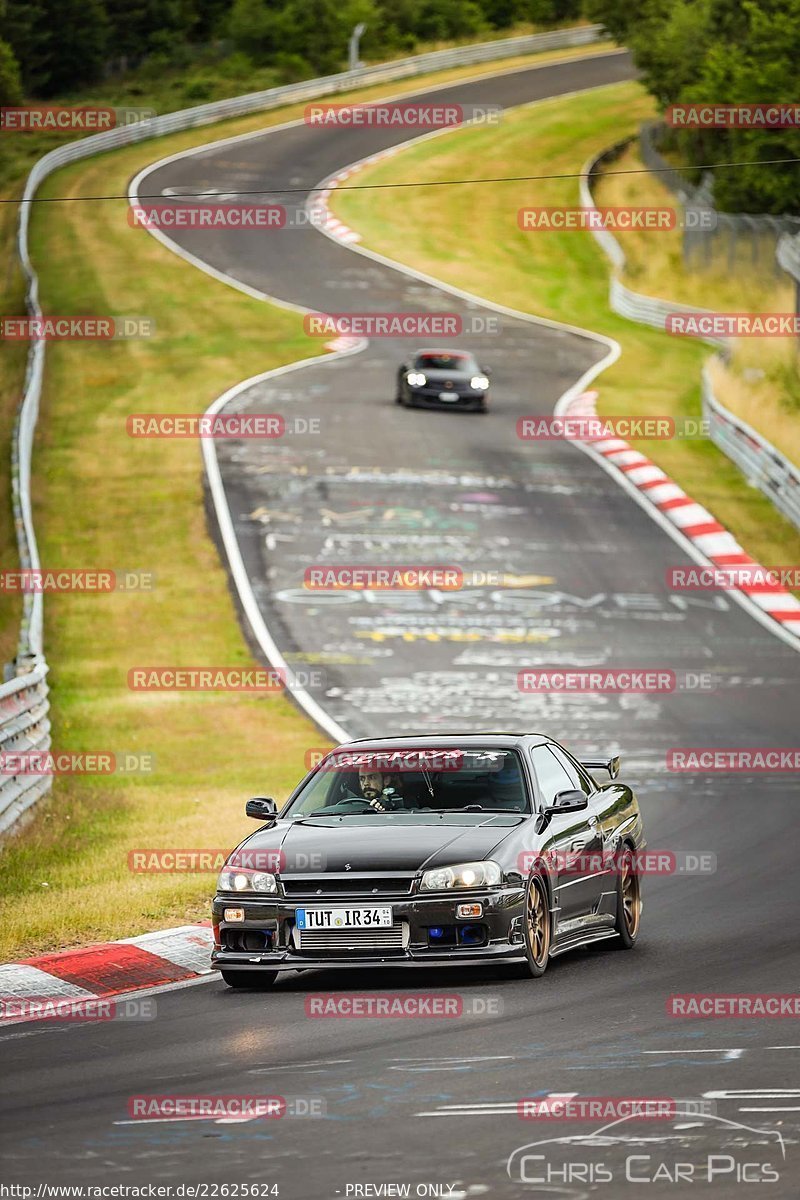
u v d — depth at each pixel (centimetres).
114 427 15762
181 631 10488
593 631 10512
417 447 15125
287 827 3959
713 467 14775
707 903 4875
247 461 14550
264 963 3647
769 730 8350
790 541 12756
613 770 4694
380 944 3625
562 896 3919
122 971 3878
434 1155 2281
